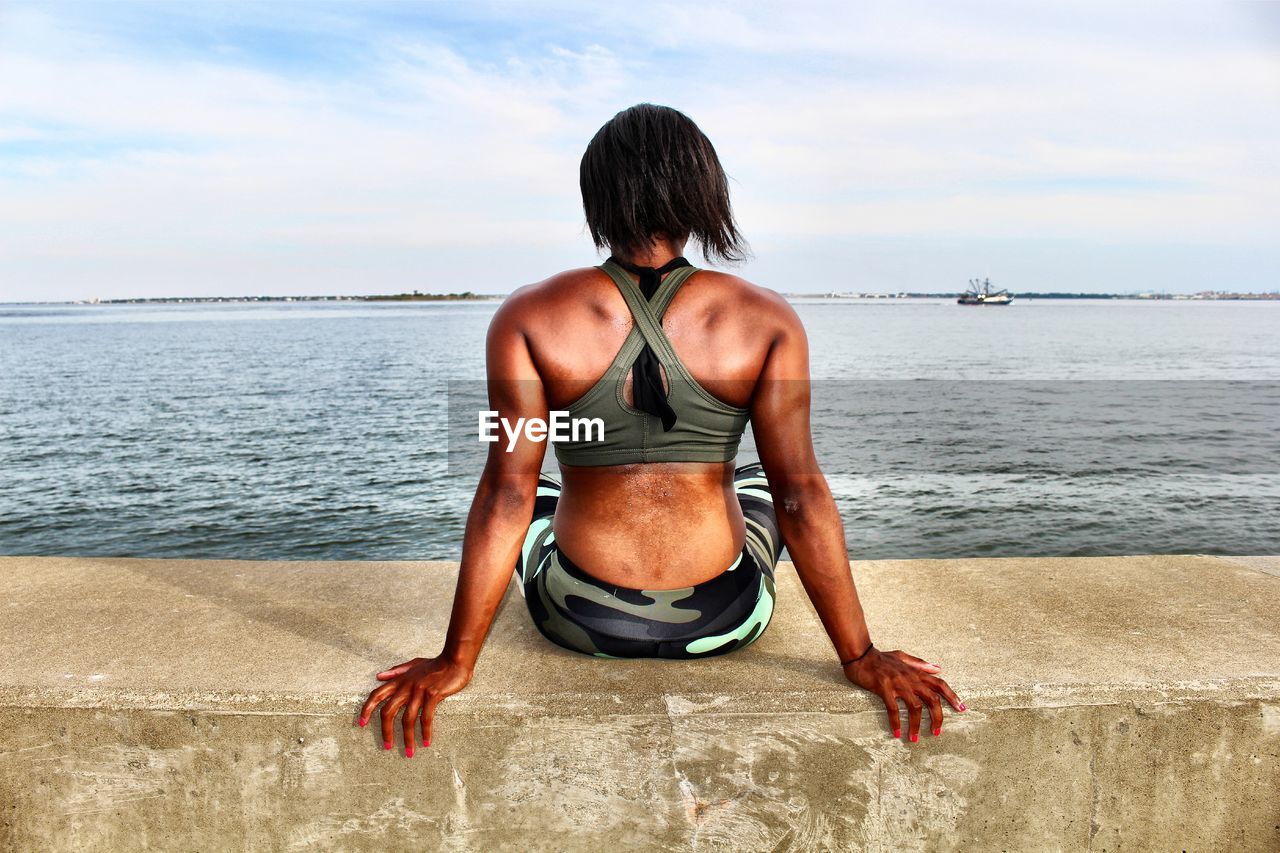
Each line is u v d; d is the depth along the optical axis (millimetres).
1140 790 1514
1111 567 2311
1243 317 150625
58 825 1521
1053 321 128125
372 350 54281
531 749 1456
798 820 1479
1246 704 1494
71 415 20062
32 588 2137
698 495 1563
